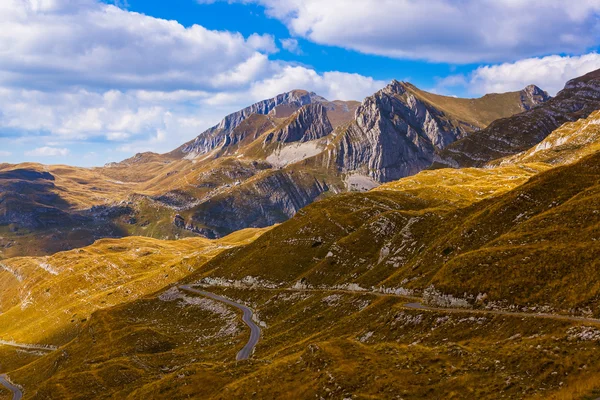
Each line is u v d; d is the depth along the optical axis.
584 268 85.94
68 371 175.50
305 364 89.62
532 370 62.34
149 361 169.50
